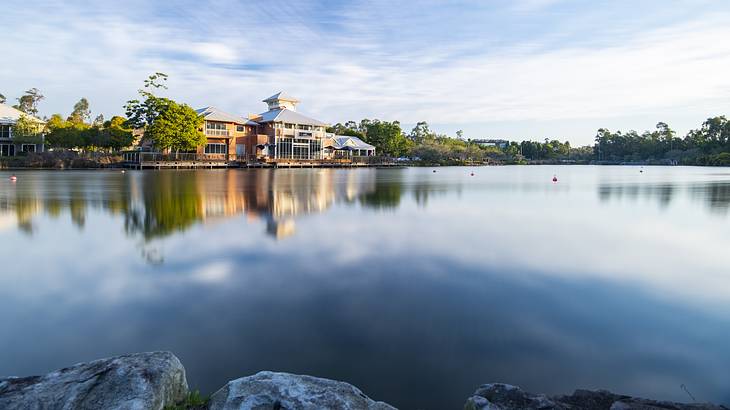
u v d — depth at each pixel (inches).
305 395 129.9
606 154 4960.6
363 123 3944.4
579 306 263.6
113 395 119.5
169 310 250.1
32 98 3607.3
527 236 480.4
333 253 389.4
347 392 135.1
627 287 301.9
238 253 384.8
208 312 247.1
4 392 123.4
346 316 242.5
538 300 272.8
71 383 125.9
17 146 2220.7
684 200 859.4
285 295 275.9
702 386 176.7
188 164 2101.4
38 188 992.9
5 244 415.5
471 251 404.2
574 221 588.7
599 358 198.1
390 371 184.7
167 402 127.5
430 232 496.7
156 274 319.0
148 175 1567.4
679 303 271.3
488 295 281.4
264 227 515.8
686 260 377.1
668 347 210.2
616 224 567.2
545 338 218.4
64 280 304.3
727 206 759.1
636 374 185.3
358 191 1015.6
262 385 134.1
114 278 309.0
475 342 212.2
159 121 1962.4
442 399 165.2
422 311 251.0
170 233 472.7
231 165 2244.1
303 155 2652.6
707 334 225.5
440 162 3698.3
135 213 613.9
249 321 234.8
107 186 1058.1
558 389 173.3
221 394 132.0
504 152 4990.2
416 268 342.3
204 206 697.6
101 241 429.4
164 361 137.1
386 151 3481.8
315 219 583.2
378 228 519.8
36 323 232.1
